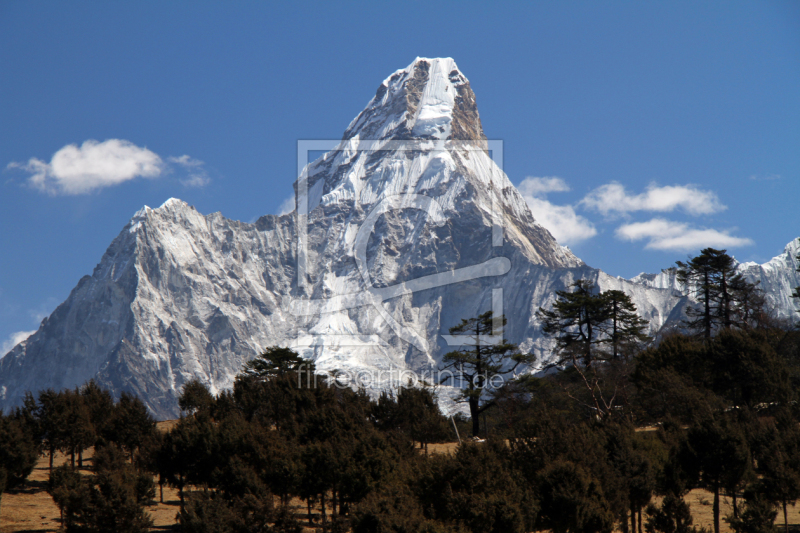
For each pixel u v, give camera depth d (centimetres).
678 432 9081
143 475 7544
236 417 9181
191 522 5916
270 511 6097
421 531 5391
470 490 6069
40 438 9688
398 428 11919
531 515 6081
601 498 6512
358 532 5703
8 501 8375
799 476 7588
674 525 7100
